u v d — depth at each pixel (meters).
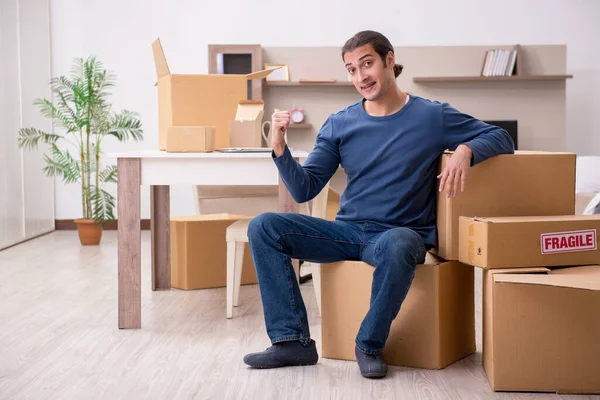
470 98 6.91
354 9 6.88
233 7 6.88
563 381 2.10
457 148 2.30
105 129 6.07
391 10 6.88
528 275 2.04
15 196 5.89
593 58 6.92
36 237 6.36
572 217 2.28
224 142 3.32
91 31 6.84
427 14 6.87
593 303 2.08
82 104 6.02
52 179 6.87
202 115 3.29
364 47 2.38
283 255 2.38
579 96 6.99
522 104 6.89
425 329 2.35
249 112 3.25
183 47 6.88
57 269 4.58
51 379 2.28
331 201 4.14
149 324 3.03
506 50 6.78
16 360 2.50
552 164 2.39
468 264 2.30
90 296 3.66
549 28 6.89
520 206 2.38
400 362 2.39
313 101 6.91
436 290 2.32
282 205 2.90
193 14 6.87
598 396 2.08
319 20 6.88
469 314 2.56
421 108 2.43
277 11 6.88
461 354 2.50
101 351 2.61
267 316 2.39
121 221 2.92
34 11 6.41
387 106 2.45
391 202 2.43
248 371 2.35
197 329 2.93
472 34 6.88
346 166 2.50
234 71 6.73
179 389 2.17
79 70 6.71
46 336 2.83
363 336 2.27
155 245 3.83
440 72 6.88
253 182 2.90
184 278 3.82
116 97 6.88
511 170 2.37
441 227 2.43
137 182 2.90
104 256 5.17
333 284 2.46
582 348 2.09
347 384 2.20
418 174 2.41
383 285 2.22
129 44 6.85
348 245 2.43
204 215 4.20
